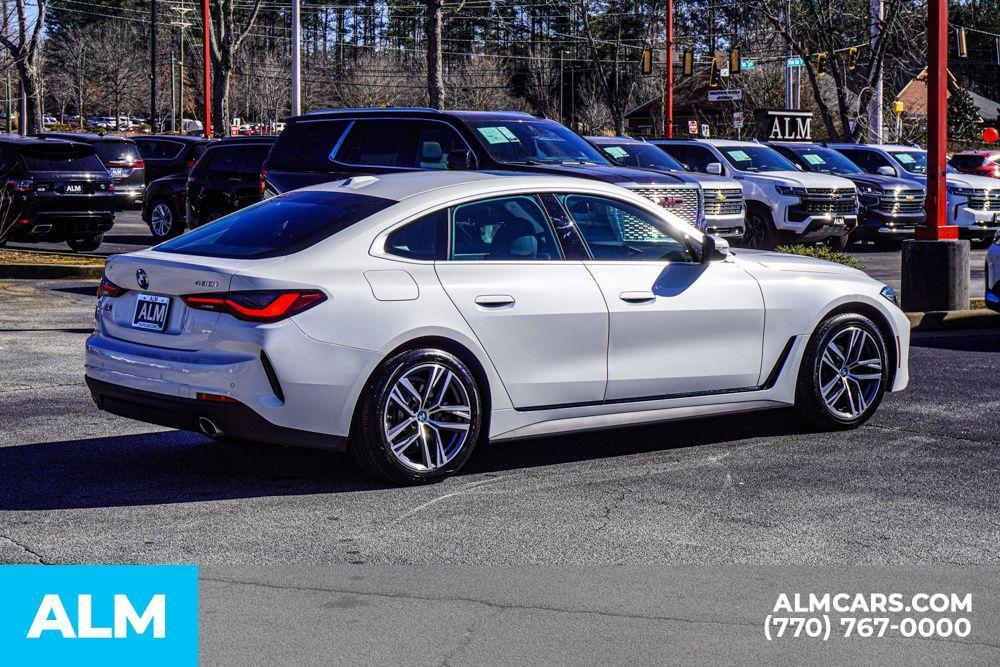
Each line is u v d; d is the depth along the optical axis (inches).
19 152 764.6
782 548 209.9
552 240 270.4
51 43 3745.1
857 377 308.2
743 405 294.0
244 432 237.0
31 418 309.6
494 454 281.6
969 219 941.2
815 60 1439.5
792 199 814.5
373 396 242.8
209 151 808.9
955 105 2874.0
